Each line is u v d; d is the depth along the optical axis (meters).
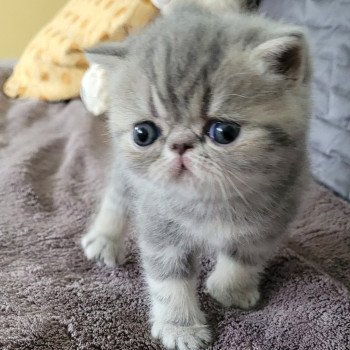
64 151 0.26
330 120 0.22
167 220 0.15
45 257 0.18
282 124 0.13
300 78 0.13
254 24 0.14
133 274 0.18
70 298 0.16
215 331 0.15
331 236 0.20
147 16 0.29
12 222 0.20
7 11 0.41
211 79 0.13
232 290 0.16
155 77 0.13
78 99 0.32
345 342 0.15
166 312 0.15
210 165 0.13
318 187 0.23
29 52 0.33
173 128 0.13
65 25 0.32
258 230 0.15
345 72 0.22
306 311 0.16
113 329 0.15
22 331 0.15
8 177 0.23
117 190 0.18
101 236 0.19
